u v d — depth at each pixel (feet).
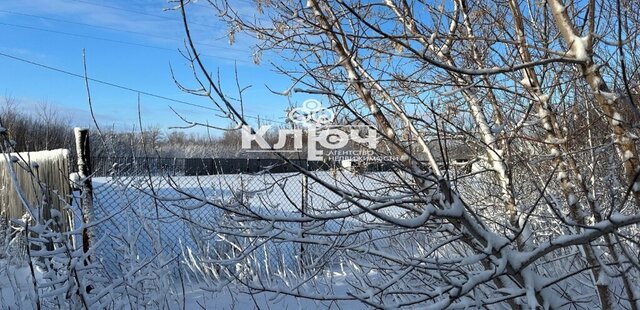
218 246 17.65
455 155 14.12
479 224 8.80
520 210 11.76
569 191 10.49
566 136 10.54
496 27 11.50
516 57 10.71
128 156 14.52
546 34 10.45
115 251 13.62
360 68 9.68
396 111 9.93
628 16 10.39
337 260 17.98
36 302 10.18
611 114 8.66
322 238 10.55
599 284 9.52
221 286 10.38
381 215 7.34
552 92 10.44
